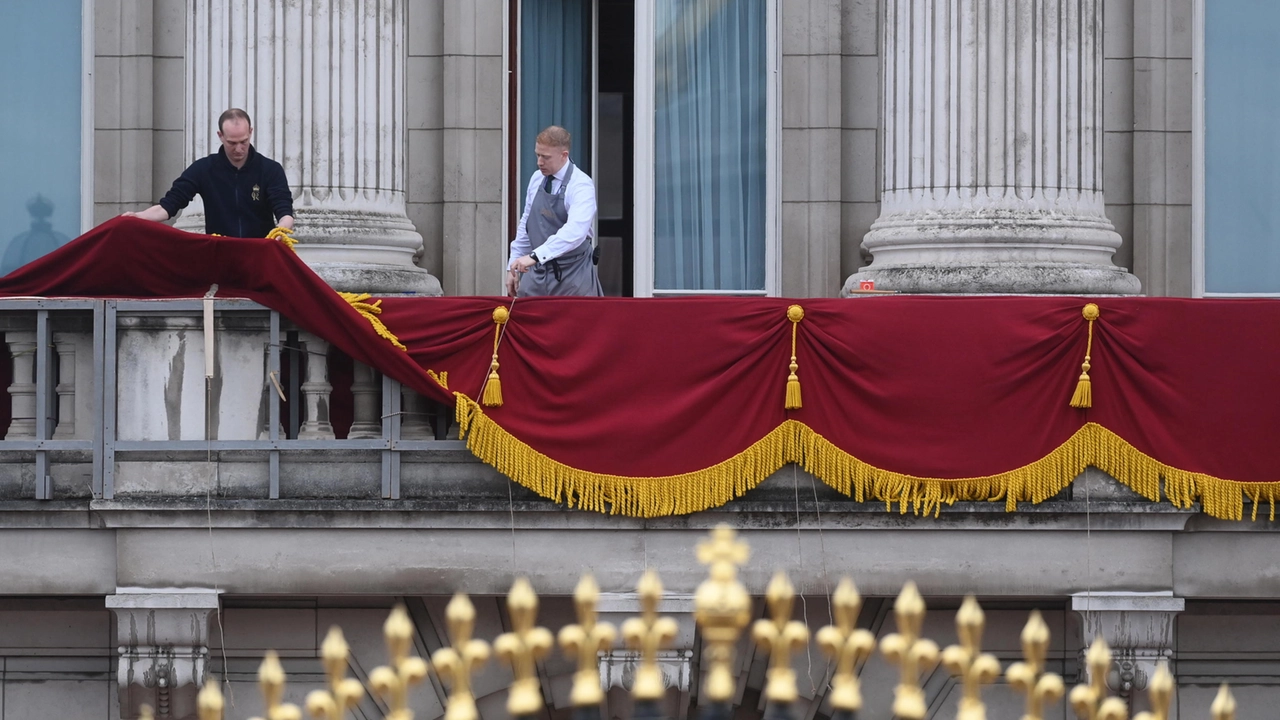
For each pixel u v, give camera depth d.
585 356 34.84
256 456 34.97
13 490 35.09
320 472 35.03
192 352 34.91
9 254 47.72
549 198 38.75
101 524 34.91
